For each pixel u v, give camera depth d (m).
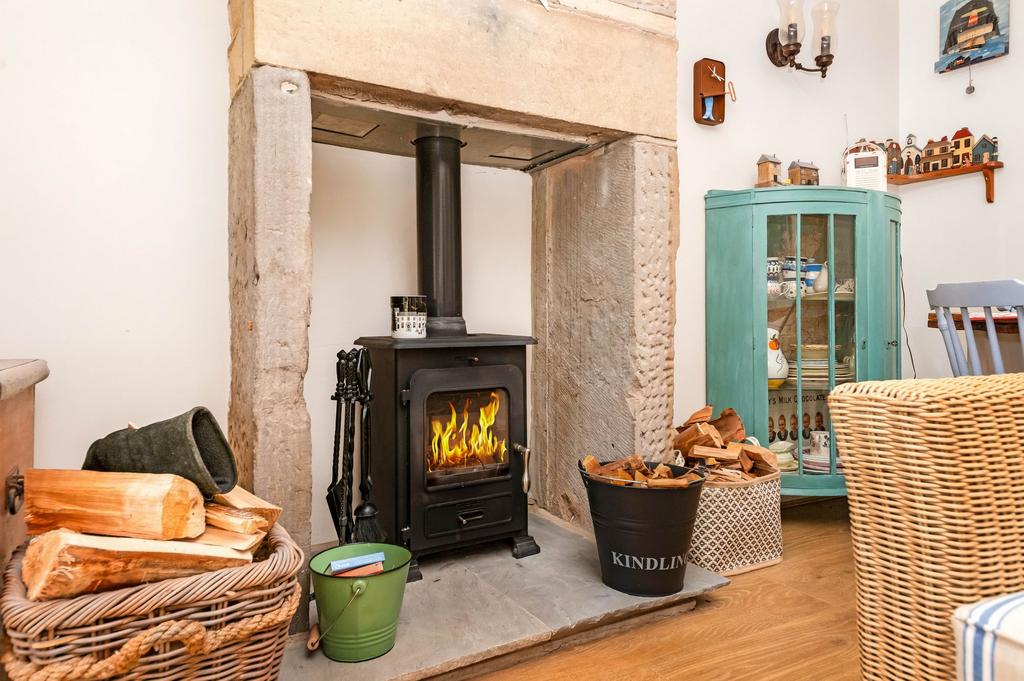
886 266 2.77
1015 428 0.91
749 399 2.73
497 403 2.10
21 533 1.42
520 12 1.89
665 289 2.21
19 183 1.68
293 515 1.59
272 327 1.56
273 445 1.56
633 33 2.12
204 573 1.03
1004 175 3.14
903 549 0.93
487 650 1.48
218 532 1.15
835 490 2.62
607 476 1.91
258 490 1.55
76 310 1.75
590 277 2.35
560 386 2.52
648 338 2.17
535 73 1.92
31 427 1.57
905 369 3.55
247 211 1.63
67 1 1.72
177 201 1.88
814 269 2.71
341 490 1.78
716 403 2.85
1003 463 0.89
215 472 1.25
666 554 1.75
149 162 1.83
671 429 2.25
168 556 1.02
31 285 1.70
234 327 1.84
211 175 1.92
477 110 1.88
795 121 3.22
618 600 1.74
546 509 2.60
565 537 2.28
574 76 1.99
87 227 1.76
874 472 0.97
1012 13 3.10
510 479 2.07
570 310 2.46
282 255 1.57
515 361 2.10
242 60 1.69
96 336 1.78
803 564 2.23
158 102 1.84
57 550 0.92
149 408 1.85
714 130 2.96
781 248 2.72
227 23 1.94
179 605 0.98
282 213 1.57
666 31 2.20
